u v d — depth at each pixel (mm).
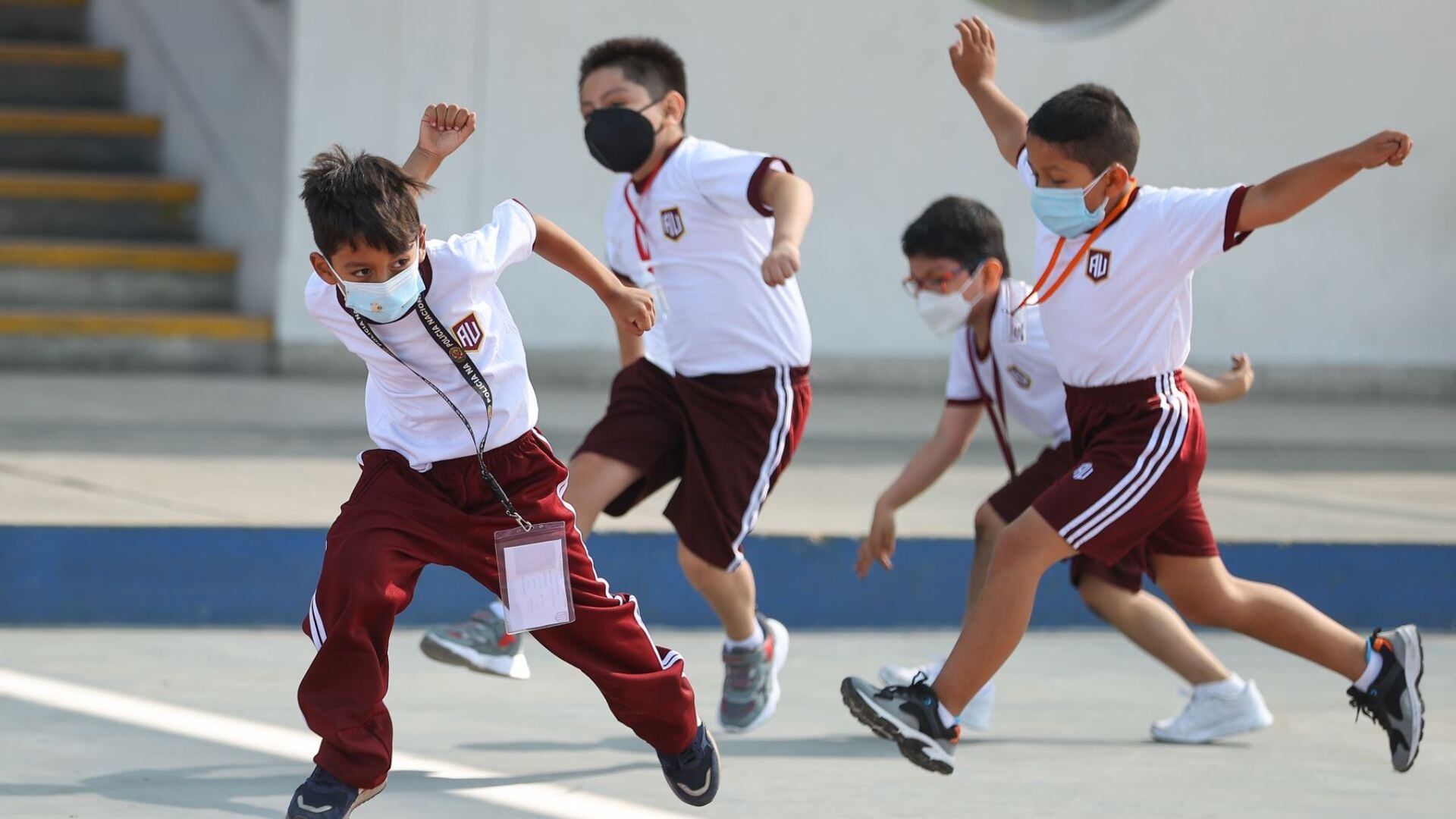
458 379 10102
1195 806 12133
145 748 12734
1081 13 35500
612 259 14883
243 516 18781
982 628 11922
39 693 14375
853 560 19172
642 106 13930
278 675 15586
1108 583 14320
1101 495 11875
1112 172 11617
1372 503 23375
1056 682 16672
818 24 33469
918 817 11648
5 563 17438
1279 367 35812
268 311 32438
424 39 31797
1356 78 35406
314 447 24328
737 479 13945
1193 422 12070
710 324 13859
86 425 25141
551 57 32375
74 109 37188
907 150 34062
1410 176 35906
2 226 33844
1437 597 19984
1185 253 11586
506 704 14805
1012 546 11969
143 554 17781
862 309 34250
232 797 11477
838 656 17703
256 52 33469
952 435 14711
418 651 16938
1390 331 36156
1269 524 21281
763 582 18984
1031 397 14180
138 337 31656
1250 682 14367
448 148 10836
